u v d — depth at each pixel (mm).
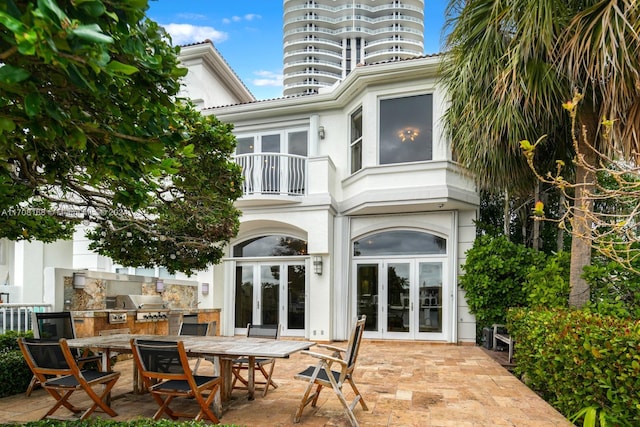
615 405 3615
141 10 1758
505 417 4523
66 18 1266
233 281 12125
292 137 12352
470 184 10227
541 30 4824
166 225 6262
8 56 1488
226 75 14195
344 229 11336
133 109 2176
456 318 10312
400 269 10992
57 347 4367
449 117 7031
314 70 71375
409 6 72125
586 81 4793
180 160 4637
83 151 2418
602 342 3787
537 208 3307
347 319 11055
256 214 11414
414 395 5477
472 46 5934
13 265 11914
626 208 5020
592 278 5520
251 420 4484
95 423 3033
